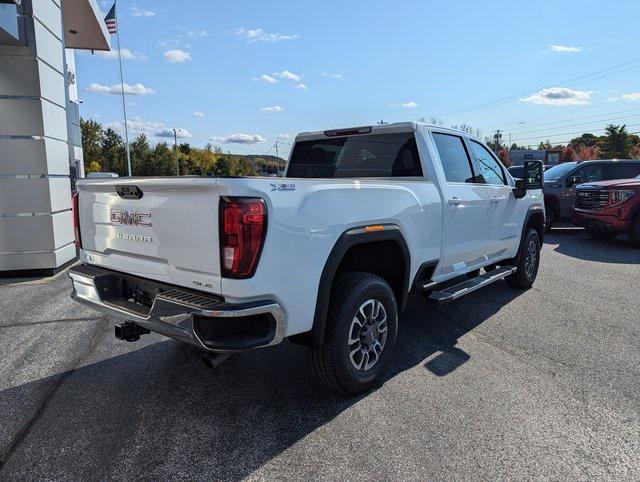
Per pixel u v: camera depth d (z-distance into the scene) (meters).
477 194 4.84
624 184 9.88
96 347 4.30
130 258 3.18
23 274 7.47
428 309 5.51
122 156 63.56
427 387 3.51
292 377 3.70
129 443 2.81
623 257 8.98
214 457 2.67
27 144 7.31
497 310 5.47
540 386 3.52
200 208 2.60
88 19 12.92
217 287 2.58
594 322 5.04
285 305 2.72
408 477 2.50
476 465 2.59
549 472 2.54
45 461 2.64
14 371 3.80
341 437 2.86
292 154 5.48
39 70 7.28
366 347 3.38
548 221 12.44
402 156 4.42
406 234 3.69
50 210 7.49
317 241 2.87
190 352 4.19
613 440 2.83
